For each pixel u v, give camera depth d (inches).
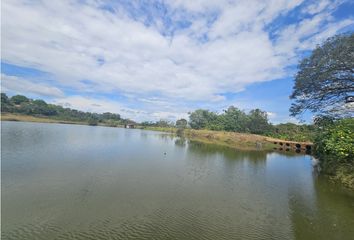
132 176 815.1
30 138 1689.2
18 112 5182.1
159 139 2596.0
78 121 6008.9
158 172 901.8
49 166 868.0
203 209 561.6
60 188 640.4
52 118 5713.6
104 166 933.8
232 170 1035.9
